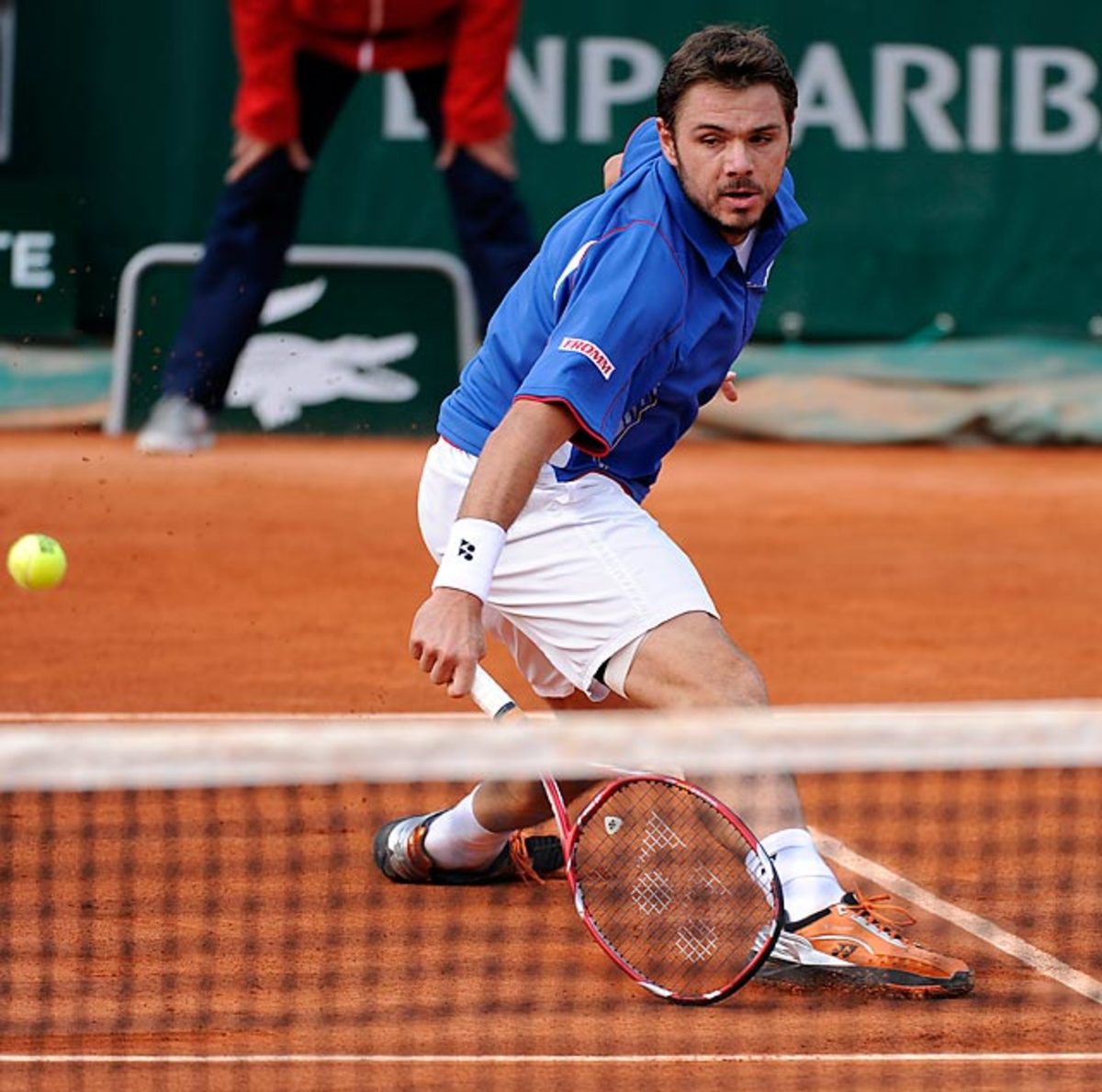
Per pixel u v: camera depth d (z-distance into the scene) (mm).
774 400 59312
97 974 15094
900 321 59344
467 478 15898
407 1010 14328
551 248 15445
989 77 58562
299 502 47375
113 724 24938
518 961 15594
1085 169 59094
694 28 57031
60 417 57062
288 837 19359
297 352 57250
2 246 56562
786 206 15328
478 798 17141
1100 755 12898
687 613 15000
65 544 41219
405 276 57531
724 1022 14227
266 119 55719
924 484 52594
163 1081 12812
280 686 27750
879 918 15164
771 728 12883
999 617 34906
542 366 14156
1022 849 18953
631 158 16453
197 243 56906
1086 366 59625
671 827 15438
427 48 56156
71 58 56438
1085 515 47969
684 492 50312
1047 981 15242
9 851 18547
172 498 47656
